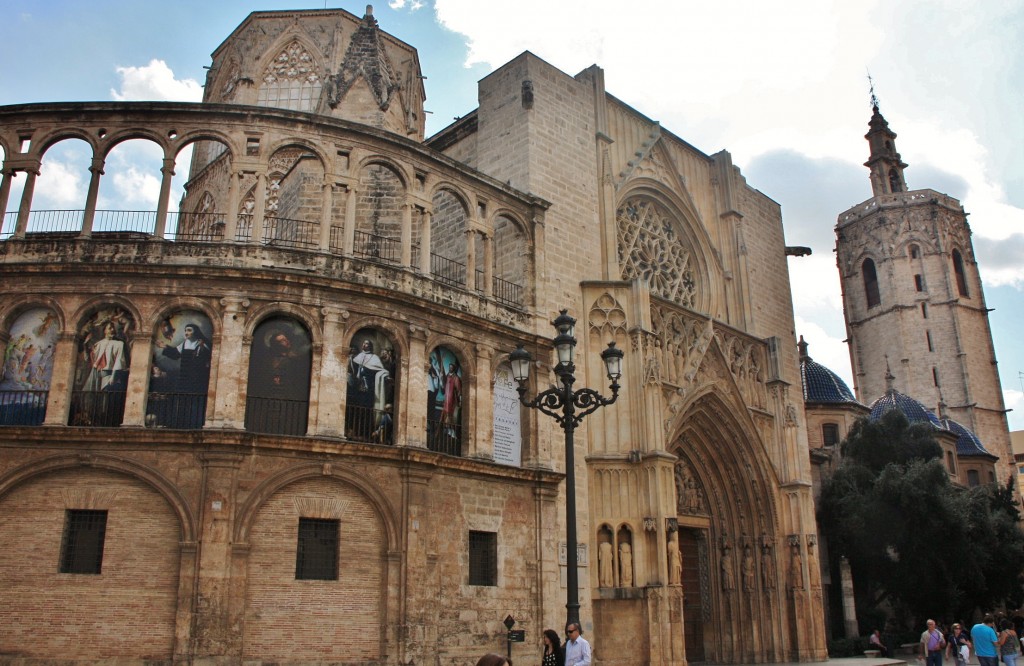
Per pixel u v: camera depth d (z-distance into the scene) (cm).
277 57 5250
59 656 2527
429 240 3353
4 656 2512
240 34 5347
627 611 3606
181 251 2908
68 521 2645
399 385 3070
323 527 2833
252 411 2836
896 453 6038
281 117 3130
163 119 3078
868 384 10738
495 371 3453
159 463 2686
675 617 3572
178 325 2862
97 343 2825
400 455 2947
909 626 6178
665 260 4822
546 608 3306
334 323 2973
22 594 2567
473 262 3491
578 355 3850
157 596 2583
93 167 3006
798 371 5384
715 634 4459
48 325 2834
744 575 4562
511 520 3316
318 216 3603
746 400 4791
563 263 3906
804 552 4678
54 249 2866
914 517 5353
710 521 4612
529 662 3194
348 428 2948
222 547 2622
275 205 4494
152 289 2853
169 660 2522
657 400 3828
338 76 4531
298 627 2686
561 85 4228
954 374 10138
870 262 11100
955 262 10788
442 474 3094
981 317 10638
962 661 3216
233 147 3084
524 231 3759
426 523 2966
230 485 2681
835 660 4600
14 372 2792
